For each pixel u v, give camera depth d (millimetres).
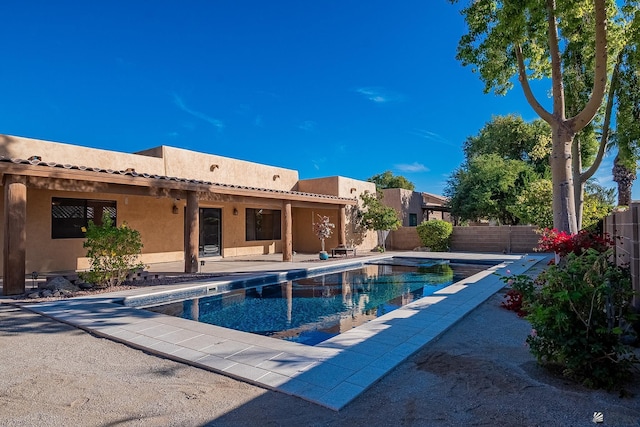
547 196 16031
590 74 10820
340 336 5168
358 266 15727
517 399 3385
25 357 4648
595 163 11055
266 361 4312
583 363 3596
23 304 7406
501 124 28953
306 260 16234
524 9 8031
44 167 8508
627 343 4629
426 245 21391
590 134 12078
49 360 4547
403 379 3869
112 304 7500
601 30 7496
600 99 7703
